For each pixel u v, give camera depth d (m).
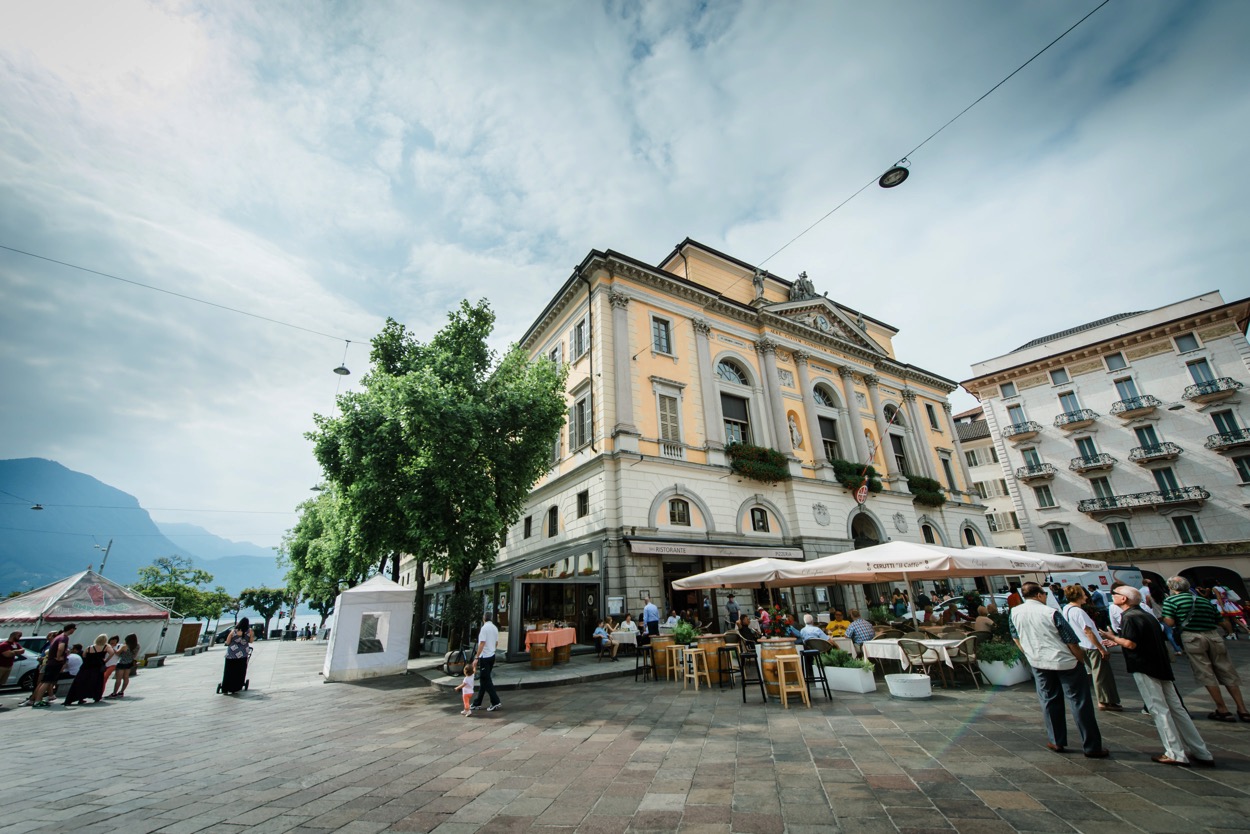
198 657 24.94
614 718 7.95
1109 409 32.78
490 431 14.55
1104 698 7.22
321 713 9.34
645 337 20.98
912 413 30.61
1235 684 6.46
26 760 6.46
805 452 24.27
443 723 8.16
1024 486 35.22
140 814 4.61
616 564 17.11
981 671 9.27
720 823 4.09
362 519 15.12
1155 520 30.44
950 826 3.86
